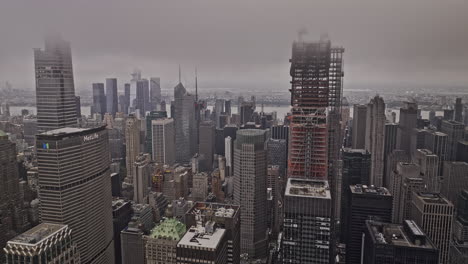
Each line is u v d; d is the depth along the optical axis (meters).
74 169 146.38
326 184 150.12
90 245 156.75
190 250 103.38
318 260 139.25
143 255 171.88
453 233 155.62
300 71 175.62
